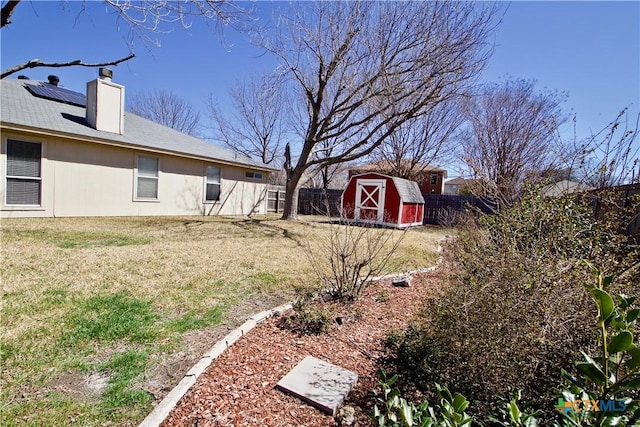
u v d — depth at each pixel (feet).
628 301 3.72
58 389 6.16
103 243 18.31
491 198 17.62
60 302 9.87
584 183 9.11
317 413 5.94
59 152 25.29
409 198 41.32
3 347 7.29
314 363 7.57
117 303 10.12
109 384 6.42
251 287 12.70
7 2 5.87
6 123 21.43
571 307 5.52
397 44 24.93
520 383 5.38
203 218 33.88
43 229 20.81
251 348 8.13
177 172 34.30
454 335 6.34
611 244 6.93
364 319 10.34
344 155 30.60
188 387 6.37
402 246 23.93
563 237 7.20
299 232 27.30
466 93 26.68
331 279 13.91
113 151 28.71
